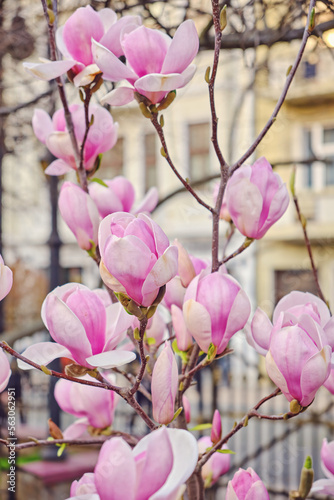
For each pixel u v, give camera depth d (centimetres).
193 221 1273
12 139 355
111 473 47
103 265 64
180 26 73
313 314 71
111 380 96
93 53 78
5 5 291
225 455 99
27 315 650
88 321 68
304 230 100
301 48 82
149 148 1330
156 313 97
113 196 97
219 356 75
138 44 76
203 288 71
